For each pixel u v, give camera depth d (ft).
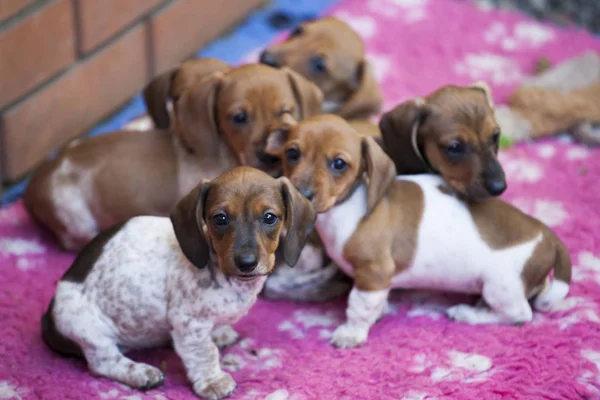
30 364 18.03
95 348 17.21
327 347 18.75
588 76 28.66
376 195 18.25
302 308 20.26
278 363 18.24
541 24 32.63
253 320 19.67
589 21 34.06
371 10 32.58
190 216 15.97
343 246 18.60
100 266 17.20
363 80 23.81
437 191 19.15
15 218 23.26
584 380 17.69
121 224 17.89
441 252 18.69
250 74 20.51
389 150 20.07
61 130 25.32
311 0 32.73
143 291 16.79
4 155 23.70
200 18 29.71
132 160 21.34
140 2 26.84
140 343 17.80
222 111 20.53
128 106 27.68
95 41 25.58
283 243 16.66
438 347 18.54
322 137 17.94
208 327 16.72
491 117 19.30
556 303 19.99
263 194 15.65
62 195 21.44
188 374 17.15
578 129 26.81
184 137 21.08
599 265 21.43
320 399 16.96
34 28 23.35
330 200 17.93
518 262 18.78
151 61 28.27
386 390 17.26
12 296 20.22
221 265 15.69
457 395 17.07
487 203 19.22
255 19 32.09
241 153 20.56
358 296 18.72
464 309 19.54
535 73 30.09
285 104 20.35
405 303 20.24
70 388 17.17
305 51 23.34
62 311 17.16
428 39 31.40
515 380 17.56
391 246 18.60
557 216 23.29
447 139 19.07
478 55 30.86
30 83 23.79
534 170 25.34
